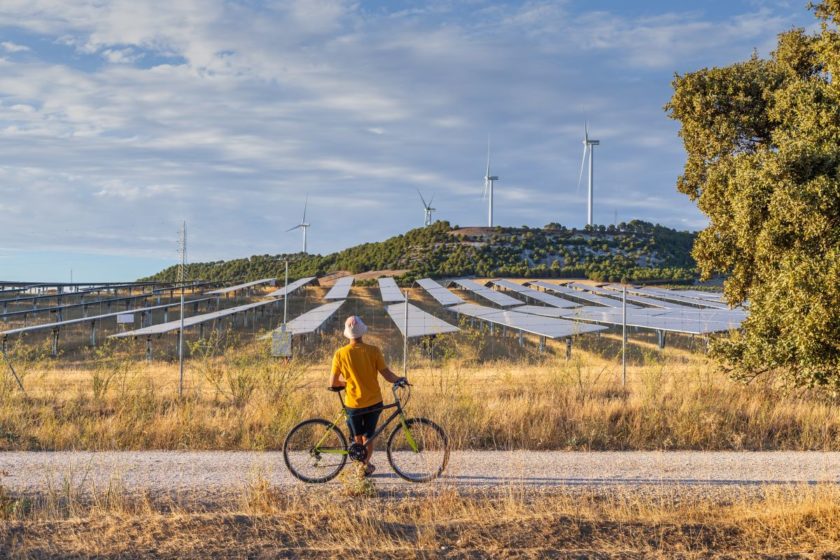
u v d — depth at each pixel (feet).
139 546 21.72
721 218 57.36
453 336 122.31
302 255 625.82
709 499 27.94
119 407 46.03
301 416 40.34
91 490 28.66
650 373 51.70
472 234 538.06
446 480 30.45
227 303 279.90
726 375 55.11
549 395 49.88
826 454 35.94
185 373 76.07
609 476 31.37
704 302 217.15
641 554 21.43
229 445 37.40
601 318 148.15
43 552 21.27
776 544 22.59
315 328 142.51
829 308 38.47
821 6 53.67
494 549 21.67
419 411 40.34
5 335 126.62
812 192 42.04
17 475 31.19
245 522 23.82
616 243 516.32
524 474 31.60
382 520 24.62
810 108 50.39
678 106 65.62
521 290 281.13
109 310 239.09
